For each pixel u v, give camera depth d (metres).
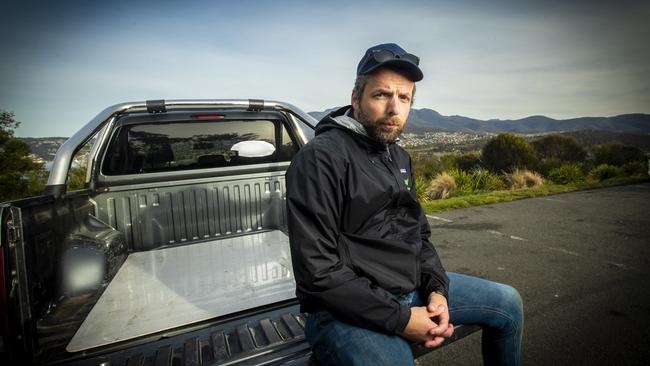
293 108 2.97
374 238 1.37
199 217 3.08
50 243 1.68
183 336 1.64
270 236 3.18
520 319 1.61
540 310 3.22
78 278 1.92
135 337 1.62
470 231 6.20
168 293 2.11
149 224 2.91
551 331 2.85
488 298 1.59
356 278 1.25
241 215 3.24
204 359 1.45
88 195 2.54
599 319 3.03
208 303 1.97
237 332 1.66
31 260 1.44
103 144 2.68
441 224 6.83
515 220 7.02
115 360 1.45
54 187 1.96
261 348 1.52
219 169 3.09
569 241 5.49
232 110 2.94
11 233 1.23
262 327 1.70
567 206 8.45
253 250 2.83
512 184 14.26
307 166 1.31
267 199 3.31
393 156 1.63
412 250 1.42
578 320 3.02
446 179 12.14
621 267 4.32
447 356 2.59
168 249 2.91
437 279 1.54
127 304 1.97
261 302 1.97
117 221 2.81
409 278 1.41
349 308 1.20
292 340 1.58
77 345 1.55
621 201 9.04
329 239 1.30
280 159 3.32
